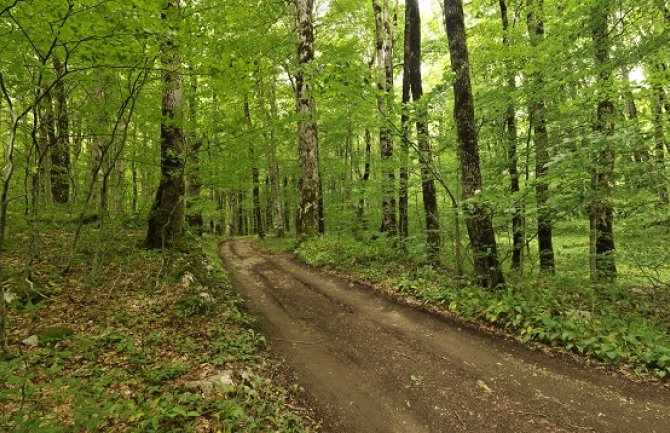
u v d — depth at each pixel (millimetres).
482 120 8461
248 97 7414
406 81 12289
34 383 3719
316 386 4664
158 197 9812
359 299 7926
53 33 4230
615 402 3887
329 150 19641
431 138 8062
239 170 10070
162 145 9047
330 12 16047
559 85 7320
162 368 4375
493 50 8078
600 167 5367
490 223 6980
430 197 10266
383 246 11102
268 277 10508
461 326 6039
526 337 5266
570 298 6902
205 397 3861
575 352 4887
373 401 4297
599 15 6715
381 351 5488
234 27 7402
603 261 7652
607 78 7039
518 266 8789
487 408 3986
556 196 6090
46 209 7793
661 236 6668
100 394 3492
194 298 6562
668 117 6387
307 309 7574
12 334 4613
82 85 7148
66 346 4609
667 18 7508
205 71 5637
